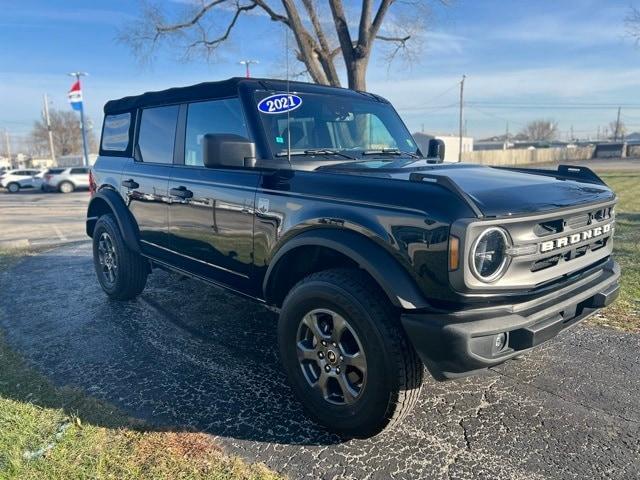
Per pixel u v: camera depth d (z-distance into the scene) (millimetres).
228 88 3516
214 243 3539
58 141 75750
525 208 2373
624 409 2973
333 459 2537
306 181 2854
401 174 2777
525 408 2998
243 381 3369
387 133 4094
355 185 2631
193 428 2805
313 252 2938
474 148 96562
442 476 2402
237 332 4258
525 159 60688
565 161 60344
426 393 3182
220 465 2484
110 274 5156
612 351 3775
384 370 2424
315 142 3506
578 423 2834
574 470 2438
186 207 3783
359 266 2641
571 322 2652
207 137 2943
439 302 2295
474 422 2855
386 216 2418
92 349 3910
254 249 3178
